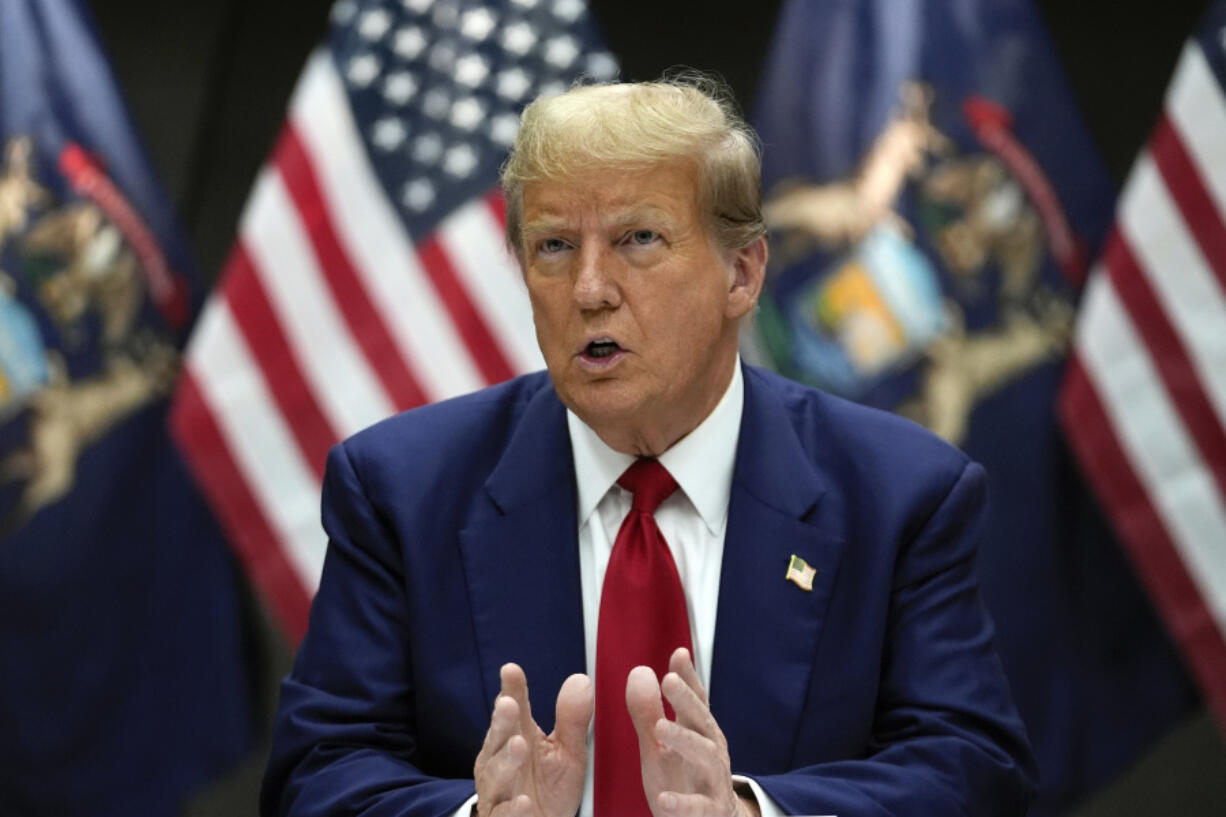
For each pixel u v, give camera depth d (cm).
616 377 675
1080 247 1531
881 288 1503
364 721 707
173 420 1508
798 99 1534
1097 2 1741
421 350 1519
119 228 1541
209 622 1572
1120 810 1727
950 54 1531
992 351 1505
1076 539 1562
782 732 691
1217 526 1447
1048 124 1534
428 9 1574
